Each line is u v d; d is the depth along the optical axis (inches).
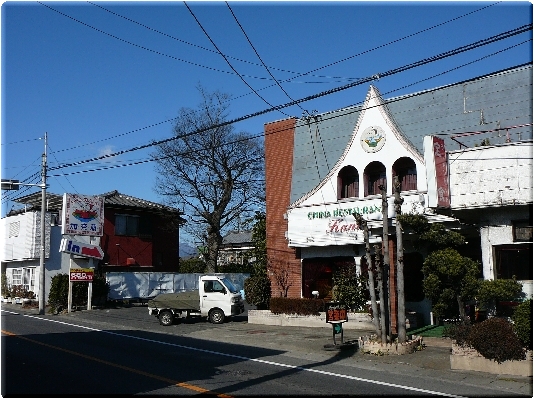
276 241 942.4
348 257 856.9
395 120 839.7
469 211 600.4
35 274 1392.7
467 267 555.8
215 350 599.8
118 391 378.6
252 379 431.2
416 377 454.3
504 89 751.7
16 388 384.5
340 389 398.0
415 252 786.2
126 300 1306.6
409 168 805.2
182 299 888.3
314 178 917.8
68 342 647.8
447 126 786.8
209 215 1565.0
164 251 1573.6
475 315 632.4
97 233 1208.2
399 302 574.6
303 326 820.6
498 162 573.9
